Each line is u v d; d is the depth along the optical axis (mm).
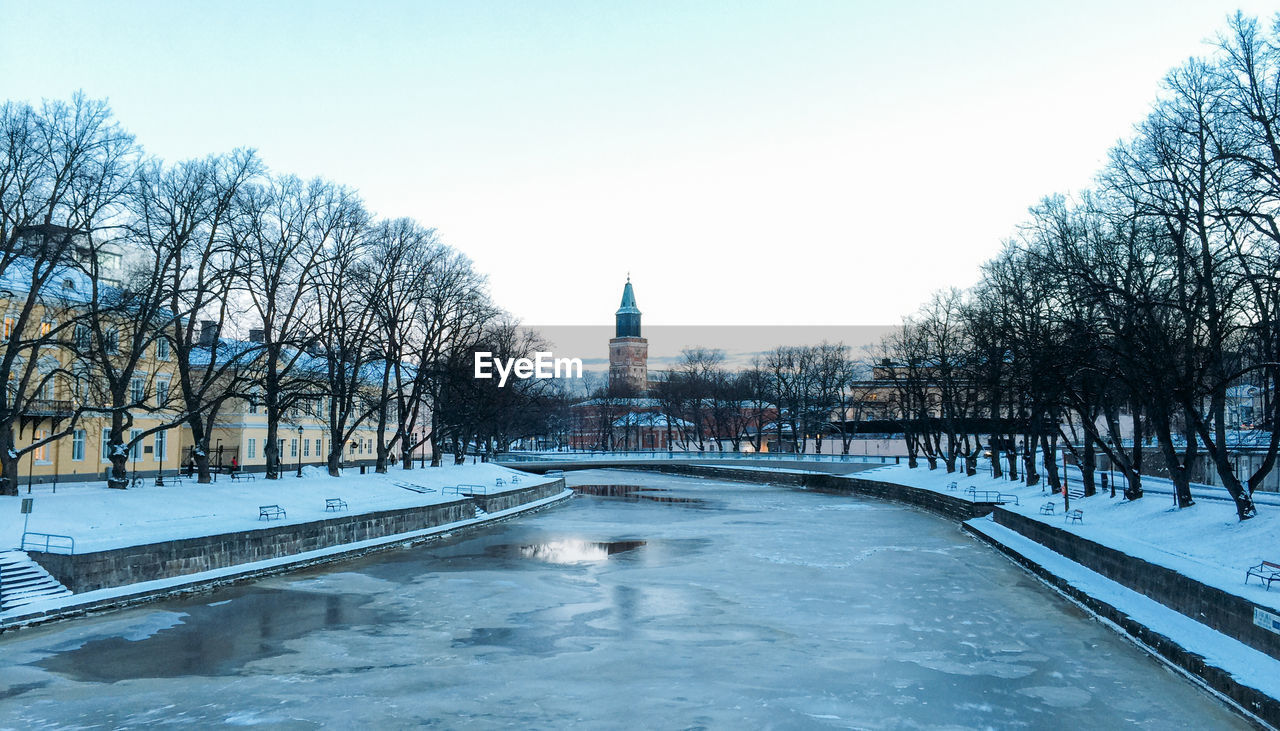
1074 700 20203
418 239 62875
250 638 25625
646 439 168500
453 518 54438
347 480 56625
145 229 41031
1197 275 31797
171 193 42094
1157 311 38219
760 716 19109
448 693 20562
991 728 18438
